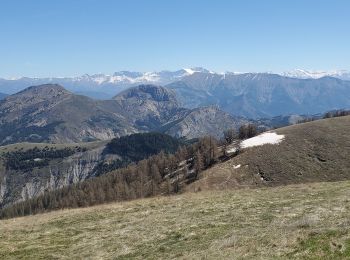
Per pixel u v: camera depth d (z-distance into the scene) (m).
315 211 35.78
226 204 46.50
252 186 111.06
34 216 54.50
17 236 39.69
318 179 107.31
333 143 125.19
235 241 26.03
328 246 20.34
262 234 26.61
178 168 158.00
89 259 29.80
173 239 32.69
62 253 32.34
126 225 40.66
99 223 42.84
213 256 23.59
